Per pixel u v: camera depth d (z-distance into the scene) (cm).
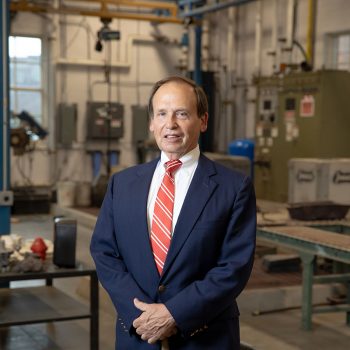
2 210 436
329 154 752
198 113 183
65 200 887
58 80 976
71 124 968
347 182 639
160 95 180
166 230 180
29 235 752
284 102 802
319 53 830
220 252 179
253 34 966
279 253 589
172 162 183
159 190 184
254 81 856
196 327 171
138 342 179
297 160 662
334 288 473
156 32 1039
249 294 447
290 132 792
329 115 747
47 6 941
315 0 824
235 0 786
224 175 184
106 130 988
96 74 998
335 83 745
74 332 407
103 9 891
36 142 962
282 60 889
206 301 168
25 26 944
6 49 429
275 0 901
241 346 200
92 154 1002
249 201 182
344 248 359
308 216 461
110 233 191
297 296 460
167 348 177
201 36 966
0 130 431
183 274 175
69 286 523
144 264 179
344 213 472
